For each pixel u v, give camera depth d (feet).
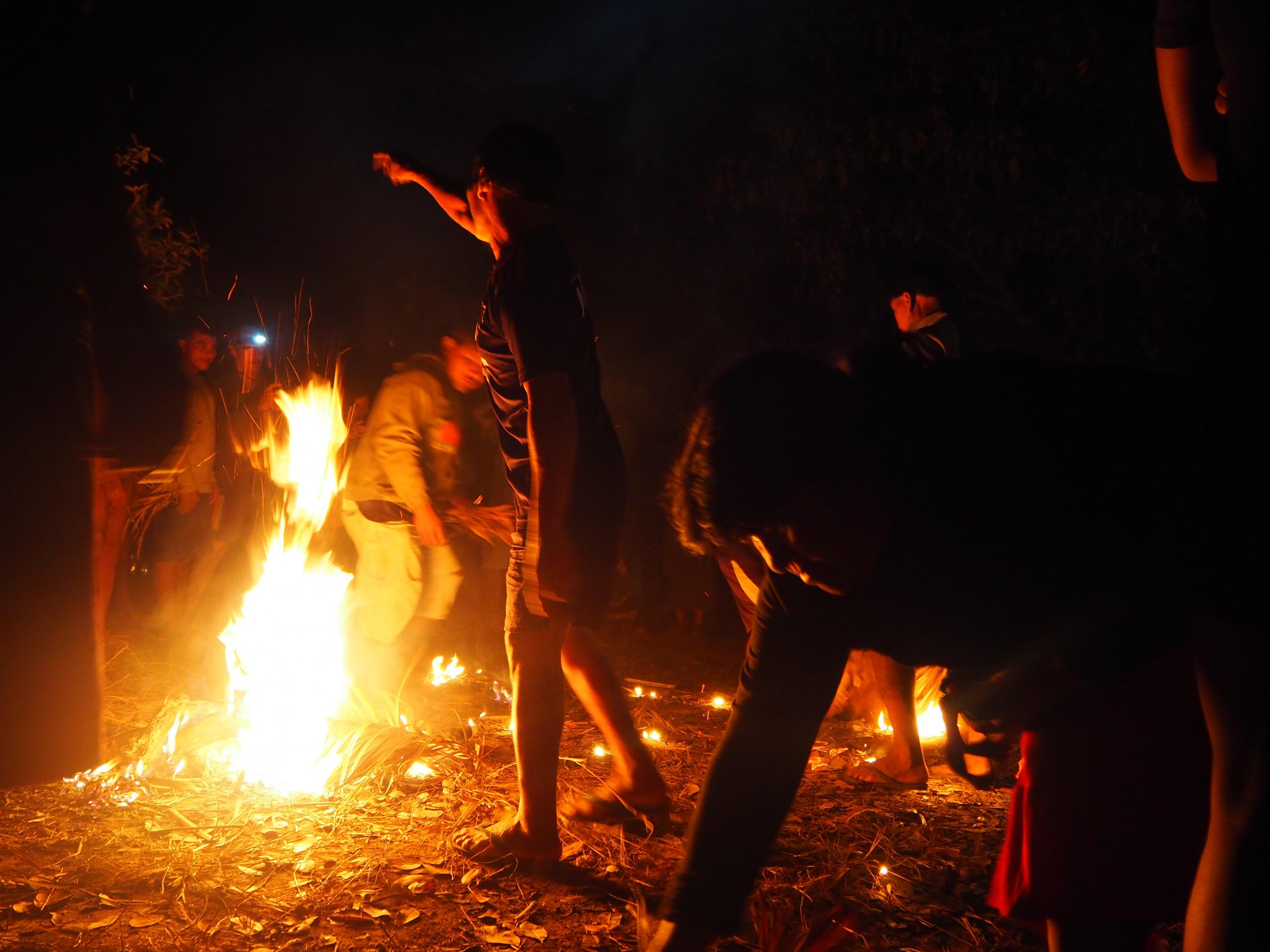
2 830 11.09
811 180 27.45
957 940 9.20
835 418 5.16
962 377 5.75
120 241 6.05
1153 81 24.02
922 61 25.41
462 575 19.21
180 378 6.60
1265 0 4.59
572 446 9.70
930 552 5.57
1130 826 6.38
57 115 5.70
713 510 5.15
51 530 6.17
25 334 5.88
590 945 9.06
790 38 28.22
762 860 5.98
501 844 10.55
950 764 6.82
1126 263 24.75
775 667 5.93
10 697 6.22
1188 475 5.14
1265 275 4.65
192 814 11.67
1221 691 4.92
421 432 15.99
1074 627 5.81
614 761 13.50
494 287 9.98
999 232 25.85
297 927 9.29
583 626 10.23
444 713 16.02
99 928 9.21
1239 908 4.75
